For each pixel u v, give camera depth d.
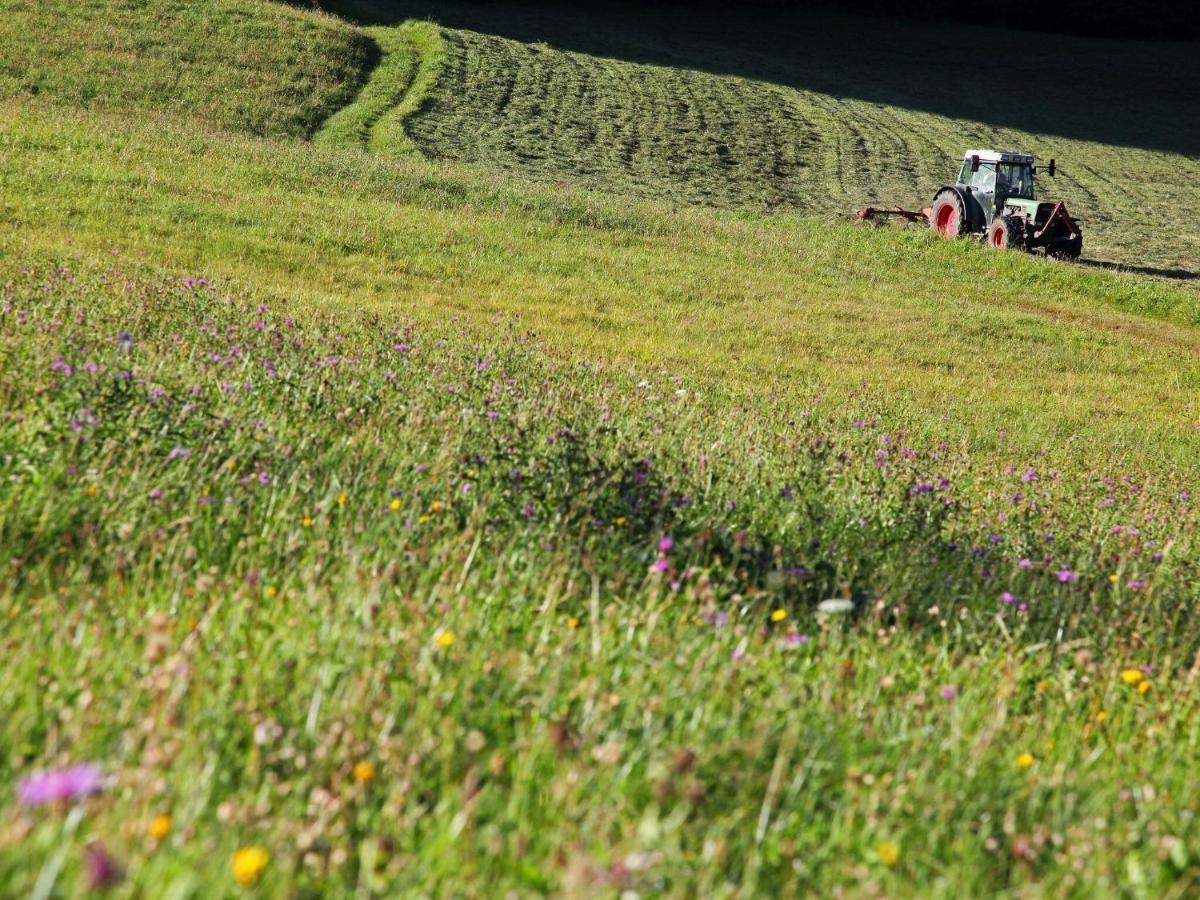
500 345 26.41
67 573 7.92
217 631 6.99
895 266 51.34
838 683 7.50
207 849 4.82
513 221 48.69
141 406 11.47
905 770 6.64
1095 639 9.98
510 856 5.25
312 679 6.52
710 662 7.20
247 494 9.70
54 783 4.05
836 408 27.45
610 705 6.35
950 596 10.74
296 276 35.72
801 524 12.16
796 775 6.29
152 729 5.56
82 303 20.36
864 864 5.78
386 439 12.52
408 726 6.04
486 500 10.25
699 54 112.06
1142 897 5.73
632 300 39.56
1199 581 13.12
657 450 14.07
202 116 67.62
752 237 52.75
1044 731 7.96
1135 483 21.62
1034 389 35.19
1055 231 54.28
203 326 19.50
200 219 40.16
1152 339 43.69
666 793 5.39
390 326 25.80
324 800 5.32
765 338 36.69
